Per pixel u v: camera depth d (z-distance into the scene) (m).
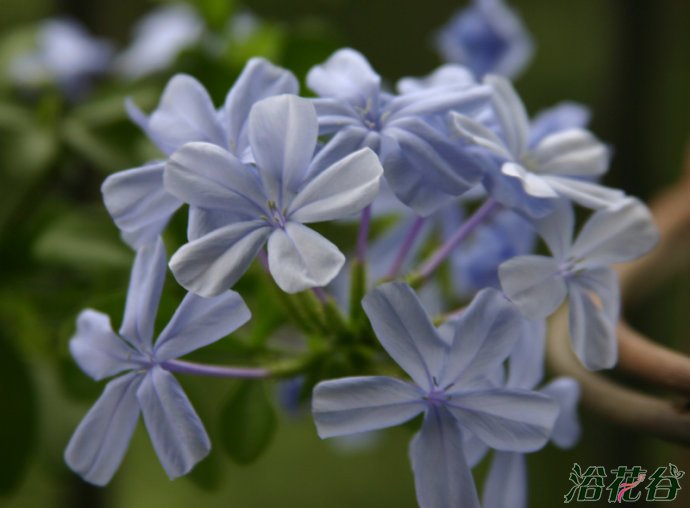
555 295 0.23
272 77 0.24
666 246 0.27
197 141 0.23
